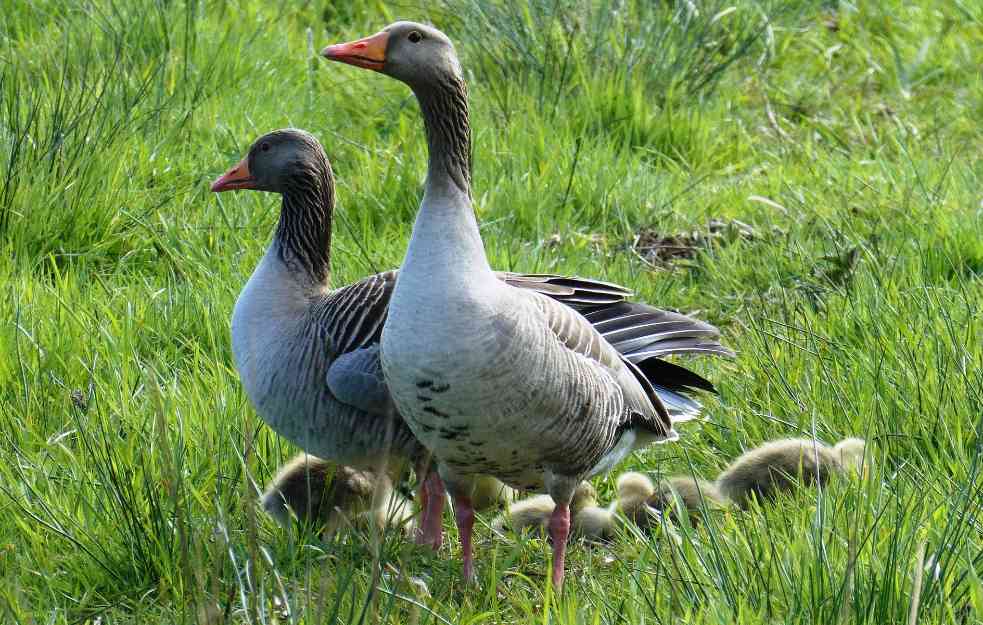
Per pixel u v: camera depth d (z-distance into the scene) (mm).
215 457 9703
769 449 9844
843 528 8352
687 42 17922
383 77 17359
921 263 13055
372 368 8969
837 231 14203
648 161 16031
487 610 8500
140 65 16297
